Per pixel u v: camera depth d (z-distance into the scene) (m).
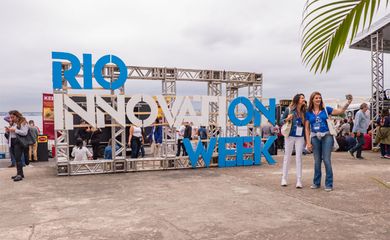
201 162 9.79
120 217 4.57
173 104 9.12
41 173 8.82
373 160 10.59
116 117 8.62
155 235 3.82
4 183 7.32
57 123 8.21
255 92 10.51
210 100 9.53
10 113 7.60
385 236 3.70
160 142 11.54
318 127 6.10
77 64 8.13
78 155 9.23
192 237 3.74
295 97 6.38
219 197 5.70
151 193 6.11
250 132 10.70
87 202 5.48
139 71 9.20
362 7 1.57
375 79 13.43
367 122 11.01
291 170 8.84
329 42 1.70
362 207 4.95
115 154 8.78
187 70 9.76
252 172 8.58
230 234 3.82
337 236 3.71
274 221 4.30
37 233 3.94
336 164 9.66
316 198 5.55
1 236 3.84
